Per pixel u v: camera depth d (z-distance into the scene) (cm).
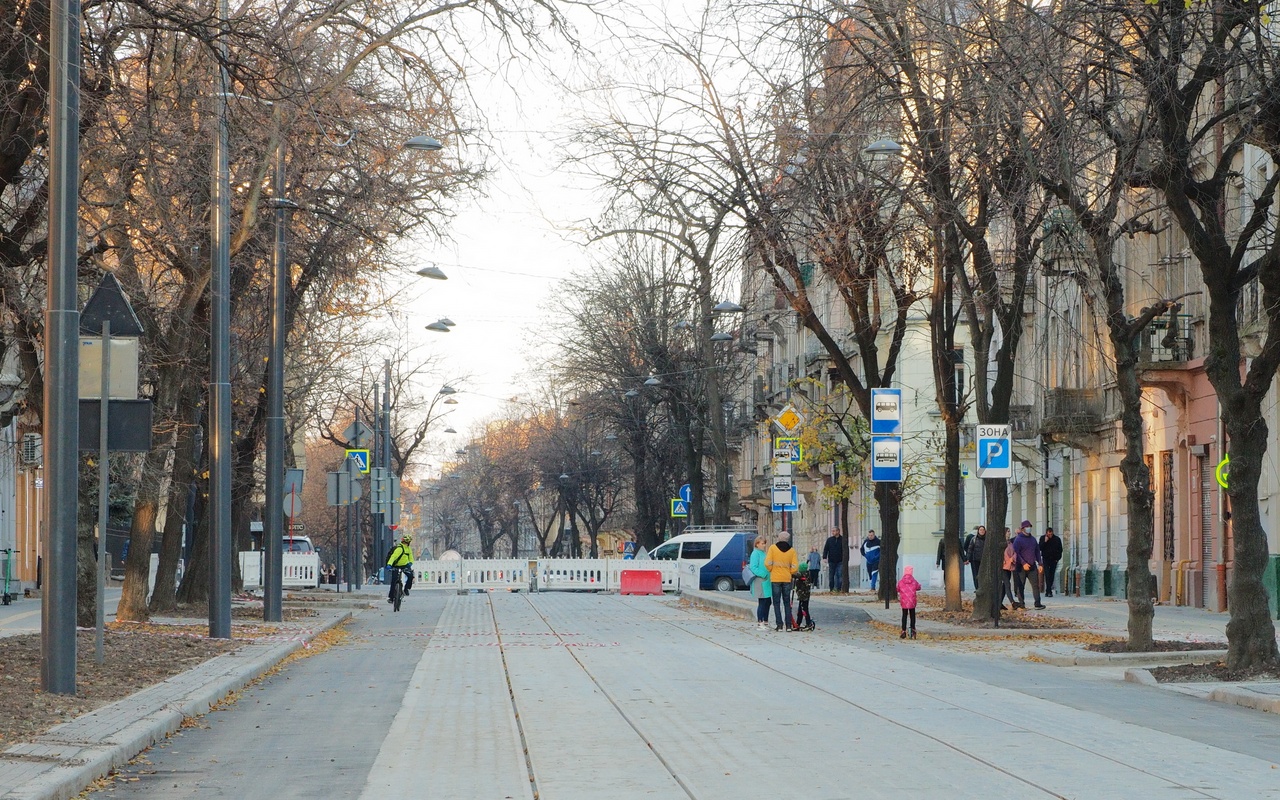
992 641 3484
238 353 4206
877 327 4616
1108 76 2564
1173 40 2412
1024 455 6856
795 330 9725
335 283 4022
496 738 1711
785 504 4972
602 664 2798
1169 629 3653
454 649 3256
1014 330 3753
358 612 5206
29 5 2050
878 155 3819
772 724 1827
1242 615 2462
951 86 3078
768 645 3362
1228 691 2150
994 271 3600
